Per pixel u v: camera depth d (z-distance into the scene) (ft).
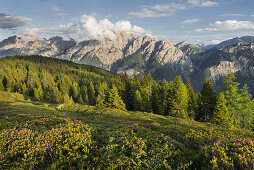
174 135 34.81
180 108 124.36
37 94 221.25
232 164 17.71
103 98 164.86
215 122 98.43
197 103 151.33
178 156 22.43
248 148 20.33
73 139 24.00
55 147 22.00
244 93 96.68
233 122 104.01
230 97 101.24
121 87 192.34
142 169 19.25
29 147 21.26
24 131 25.98
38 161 19.53
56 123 38.01
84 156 20.66
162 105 156.56
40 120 38.50
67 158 20.04
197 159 21.52
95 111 107.65
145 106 156.15
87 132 28.30
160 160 20.80
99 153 22.26
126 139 26.58
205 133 31.83
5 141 21.99
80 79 423.64
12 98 189.67
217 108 98.78
